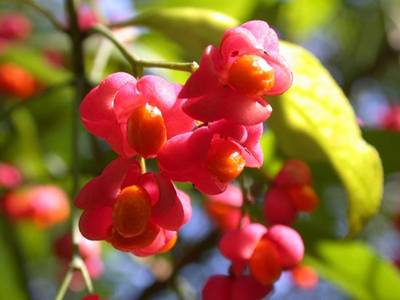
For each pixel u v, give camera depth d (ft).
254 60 0.43
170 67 0.50
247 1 0.92
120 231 0.43
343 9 1.31
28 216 0.89
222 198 0.72
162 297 0.94
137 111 0.44
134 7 0.95
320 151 0.59
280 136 0.59
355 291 0.75
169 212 0.44
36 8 0.65
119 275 1.18
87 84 0.66
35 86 0.95
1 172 0.90
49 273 1.12
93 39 0.85
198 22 0.59
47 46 0.99
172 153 0.44
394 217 1.07
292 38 1.11
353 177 0.58
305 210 0.61
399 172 0.74
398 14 1.15
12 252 0.90
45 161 0.95
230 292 0.56
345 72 1.34
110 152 0.75
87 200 0.44
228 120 0.43
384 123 0.96
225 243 0.55
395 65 1.29
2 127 0.95
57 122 0.98
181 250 0.87
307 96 0.56
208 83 0.42
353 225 0.59
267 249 0.54
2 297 0.89
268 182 0.62
